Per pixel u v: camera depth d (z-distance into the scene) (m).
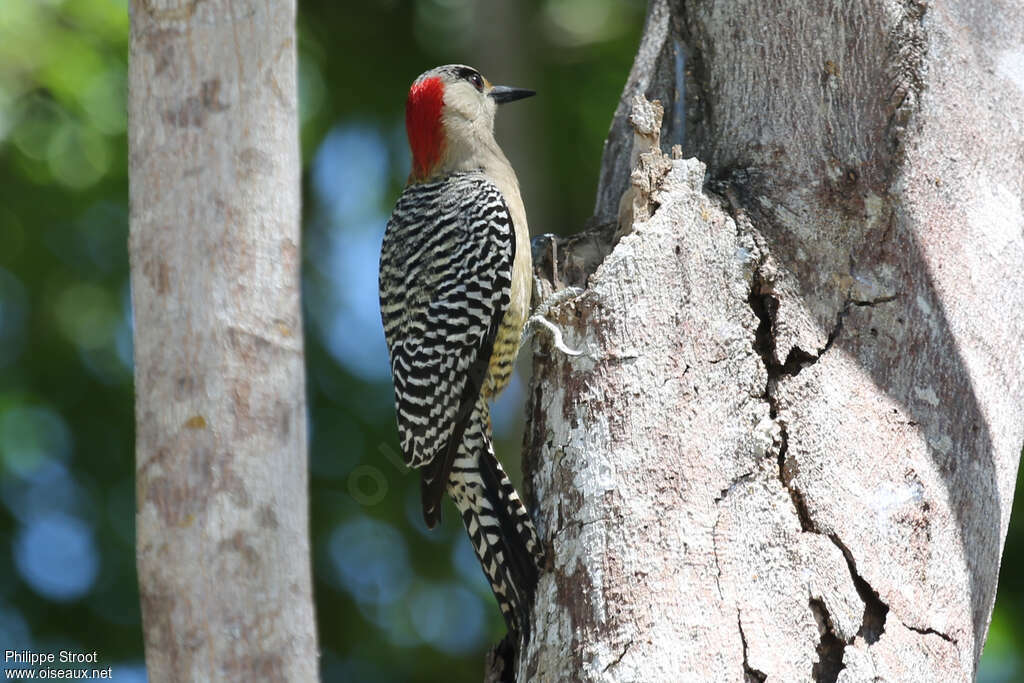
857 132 9.48
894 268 8.91
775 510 8.16
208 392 6.40
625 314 8.78
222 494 6.31
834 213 9.19
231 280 6.51
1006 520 8.92
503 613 9.38
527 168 17.59
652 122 9.47
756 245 9.00
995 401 8.88
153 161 6.62
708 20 10.62
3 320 17.14
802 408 8.45
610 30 18.45
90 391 17.00
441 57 18.34
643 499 8.27
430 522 10.16
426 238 11.27
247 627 6.21
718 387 8.59
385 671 17.17
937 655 7.94
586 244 10.59
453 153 12.05
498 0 17.81
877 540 8.09
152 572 6.32
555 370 9.04
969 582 8.31
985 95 9.60
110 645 16.19
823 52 9.76
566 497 8.65
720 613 7.87
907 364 8.66
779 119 9.80
